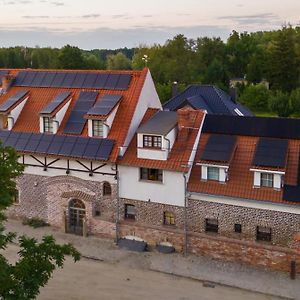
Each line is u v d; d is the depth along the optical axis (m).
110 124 35.69
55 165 36.47
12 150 18.84
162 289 28.73
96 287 28.92
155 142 33.59
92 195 35.72
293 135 32.75
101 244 34.72
